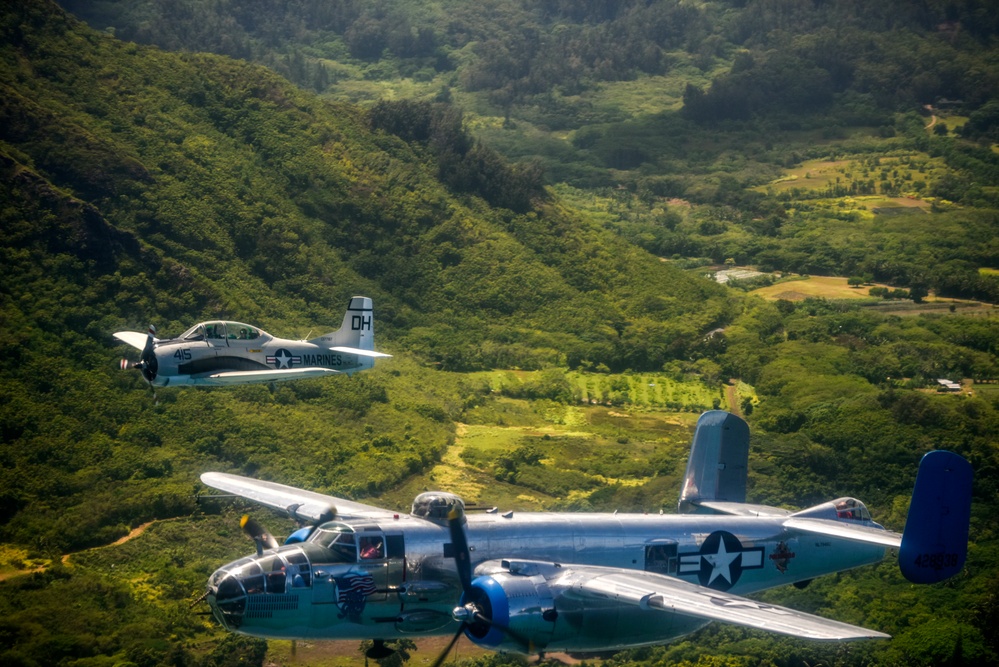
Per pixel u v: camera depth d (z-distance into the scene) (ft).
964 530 153.38
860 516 168.45
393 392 428.97
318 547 134.41
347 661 218.79
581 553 147.13
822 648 222.89
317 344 261.85
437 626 139.33
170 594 244.42
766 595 252.83
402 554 136.15
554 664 214.07
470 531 142.00
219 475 171.01
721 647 221.66
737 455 178.29
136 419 342.44
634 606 135.44
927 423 414.82
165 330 398.01
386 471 338.75
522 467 362.12
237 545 276.41
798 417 424.87
